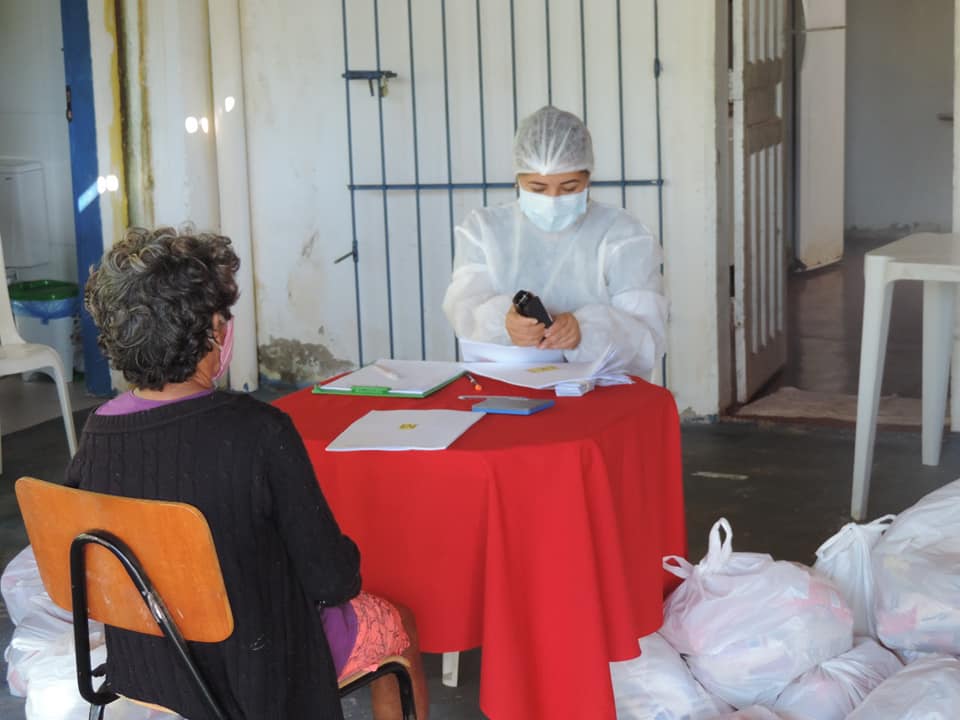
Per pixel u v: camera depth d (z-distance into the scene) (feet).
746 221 16.40
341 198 17.63
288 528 5.72
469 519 7.05
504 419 7.66
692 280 15.71
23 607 9.57
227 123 17.76
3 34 20.40
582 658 7.10
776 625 7.87
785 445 14.88
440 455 7.00
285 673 5.79
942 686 6.89
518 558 7.09
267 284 18.35
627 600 7.29
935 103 29.99
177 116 17.46
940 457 14.15
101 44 17.56
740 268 16.37
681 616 8.18
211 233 5.92
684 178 15.52
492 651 6.99
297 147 17.69
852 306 23.43
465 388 8.54
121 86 17.60
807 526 12.23
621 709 7.86
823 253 27.45
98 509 5.57
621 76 15.58
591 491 7.15
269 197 18.02
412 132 17.02
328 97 17.37
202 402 5.68
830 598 8.04
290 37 17.37
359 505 7.24
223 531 5.57
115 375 18.62
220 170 17.94
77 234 18.48
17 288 19.45
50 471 14.97
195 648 5.78
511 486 6.99
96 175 18.08
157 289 5.53
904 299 23.95
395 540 7.23
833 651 7.95
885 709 6.88
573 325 9.00
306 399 8.42
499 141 16.60
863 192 30.99
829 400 16.81
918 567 8.16
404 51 16.80
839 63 26.30
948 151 30.04
